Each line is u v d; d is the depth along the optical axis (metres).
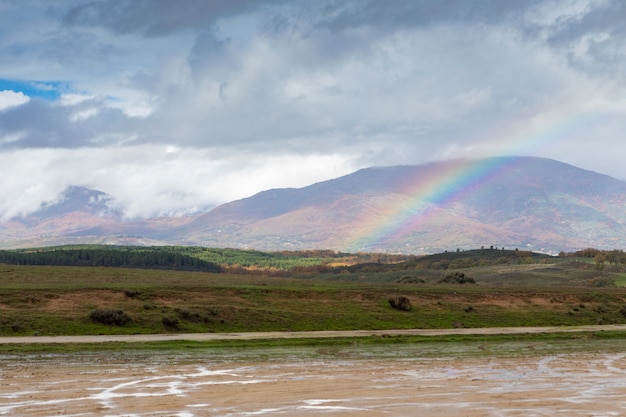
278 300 89.44
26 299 75.44
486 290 109.81
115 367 45.91
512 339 72.19
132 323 72.12
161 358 51.59
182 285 95.06
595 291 120.19
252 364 48.75
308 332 75.38
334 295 93.75
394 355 55.72
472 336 72.69
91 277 113.88
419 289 105.88
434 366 48.25
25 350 54.28
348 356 54.69
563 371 45.91
